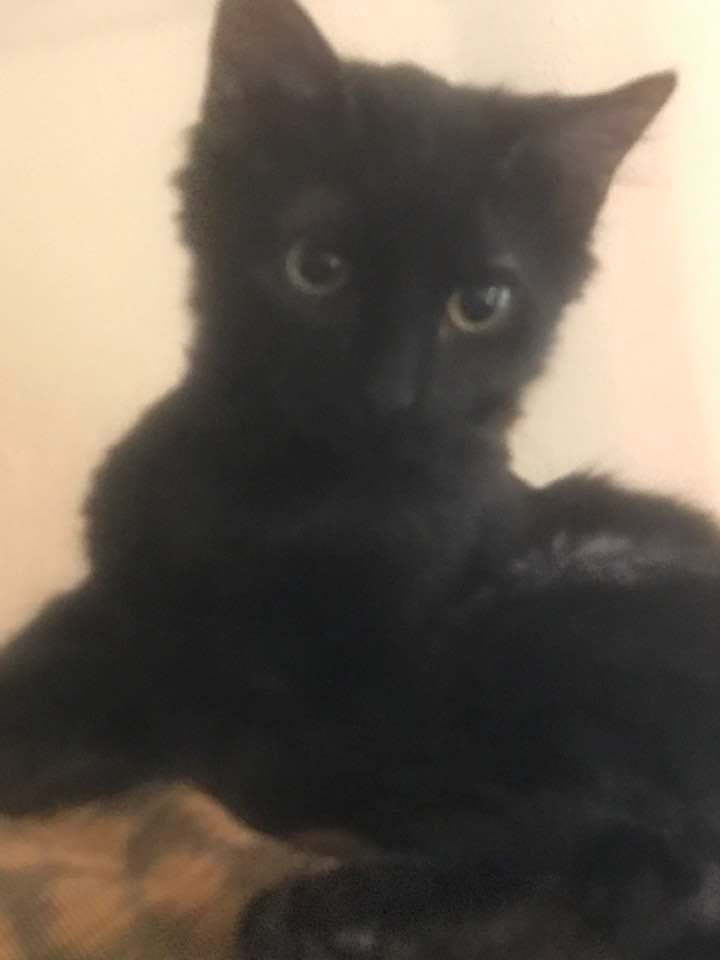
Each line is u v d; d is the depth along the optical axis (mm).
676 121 341
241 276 266
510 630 260
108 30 344
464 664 254
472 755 243
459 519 275
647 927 214
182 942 200
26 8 342
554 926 210
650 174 340
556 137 273
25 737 261
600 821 230
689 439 360
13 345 357
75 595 289
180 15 344
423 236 256
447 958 203
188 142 282
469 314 266
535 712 245
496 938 206
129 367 355
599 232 322
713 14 339
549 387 330
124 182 351
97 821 237
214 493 268
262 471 266
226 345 271
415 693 253
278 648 259
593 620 264
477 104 277
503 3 343
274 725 257
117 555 275
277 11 262
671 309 354
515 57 345
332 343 258
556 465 359
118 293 354
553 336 287
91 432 355
